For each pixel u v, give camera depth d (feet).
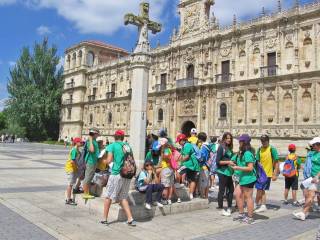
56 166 92.99
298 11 131.64
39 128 294.87
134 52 55.21
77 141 43.68
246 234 32.07
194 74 174.81
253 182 37.11
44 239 28.53
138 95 53.83
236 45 154.81
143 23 55.21
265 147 44.19
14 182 59.36
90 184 44.70
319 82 123.75
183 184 46.32
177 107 183.73
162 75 198.18
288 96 134.00
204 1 172.14
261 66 144.05
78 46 279.90
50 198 46.14
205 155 46.03
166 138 41.65
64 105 292.20
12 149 170.71
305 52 130.11
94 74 263.70
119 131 34.47
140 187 38.78
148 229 32.96
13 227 31.76
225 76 158.10
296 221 38.32
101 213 37.73
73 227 32.50
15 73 294.66
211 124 162.91
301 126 128.06
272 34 141.49
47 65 293.43
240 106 151.64
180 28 186.09
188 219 37.73
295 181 49.11
